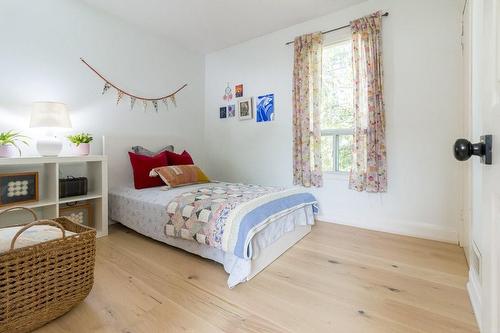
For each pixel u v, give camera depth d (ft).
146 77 10.75
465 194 6.61
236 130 12.21
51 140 7.44
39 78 7.82
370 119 8.32
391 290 5.12
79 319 4.30
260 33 10.94
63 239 4.21
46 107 7.18
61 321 4.25
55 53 8.14
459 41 7.26
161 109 11.37
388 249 7.15
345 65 9.41
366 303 4.72
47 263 4.03
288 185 10.66
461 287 5.18
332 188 9.62
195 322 4.25
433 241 7.70
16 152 7.30
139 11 9.25
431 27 7.63
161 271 5.98
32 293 3.88
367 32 8.36
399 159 8.26
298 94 9.92
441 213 7.71
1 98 7.17
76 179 8.00
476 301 4.34
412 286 5.25
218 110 12.87
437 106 7.63
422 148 7.90
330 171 9.80
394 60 8.20
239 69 11.99
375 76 8.26
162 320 4.30
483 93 2.68
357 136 8.63
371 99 8.30
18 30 7.39
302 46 9.77
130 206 8.27
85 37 8.84
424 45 7.75
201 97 13.20
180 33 10.95
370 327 4.09
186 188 8.59
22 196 7.08
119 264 6.32
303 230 8.18
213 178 13.15
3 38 7.15
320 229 8.87
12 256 3.66
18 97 7.45
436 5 7.54
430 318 4.28
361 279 5.56
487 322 2.49
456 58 7.32
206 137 13.41
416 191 8.05
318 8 9.09
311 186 9.96
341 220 9.44
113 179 9.75
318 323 4.20
